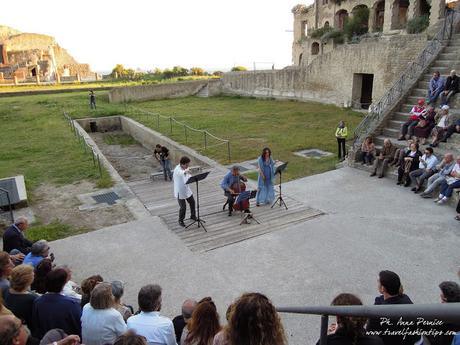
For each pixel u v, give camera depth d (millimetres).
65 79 64750
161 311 7008
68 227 10695
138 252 9125
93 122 29281
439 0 24719
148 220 10805
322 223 10227
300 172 14523
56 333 3918
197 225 10336
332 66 28688
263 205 11570
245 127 22984
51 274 4879
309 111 27516
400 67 23234
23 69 64188
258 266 8344
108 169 15945
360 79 27297
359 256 8555
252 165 15688
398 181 12703
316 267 8203
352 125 22016
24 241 8062
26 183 14297
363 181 13258
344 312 2205
